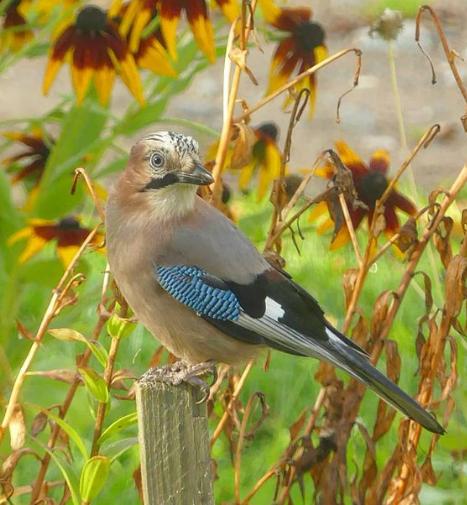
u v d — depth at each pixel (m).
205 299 8.64
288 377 13.48
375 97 21.73
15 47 11.87
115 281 8.98
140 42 10.70
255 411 12.94
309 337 8.69
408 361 13.44
